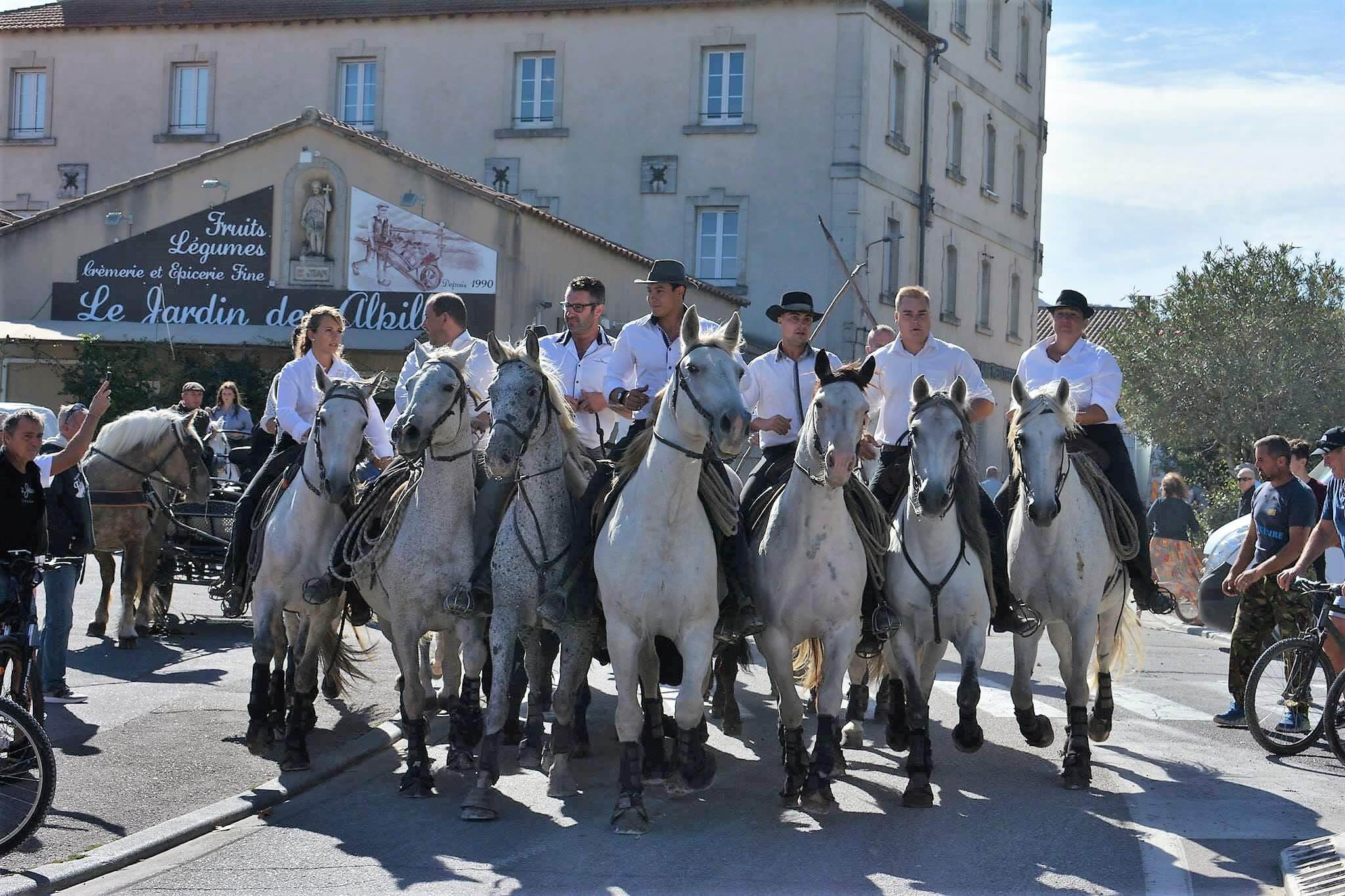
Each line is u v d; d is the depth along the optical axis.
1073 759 7.94
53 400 26.69
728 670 8.84
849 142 31.80
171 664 11.70
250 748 8.50
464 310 8.88
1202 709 10.95
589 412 8.98
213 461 13.55
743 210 32.53
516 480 7.43
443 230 25.56
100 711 9.58
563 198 33.78
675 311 8.52
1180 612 17.88
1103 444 9.02
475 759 8.24
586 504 7.36
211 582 14.38
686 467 6.72
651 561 6.80
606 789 7.86
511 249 25.20
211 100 35.72
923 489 7.02
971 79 38.31
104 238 27.17
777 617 7.25
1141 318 29.89
